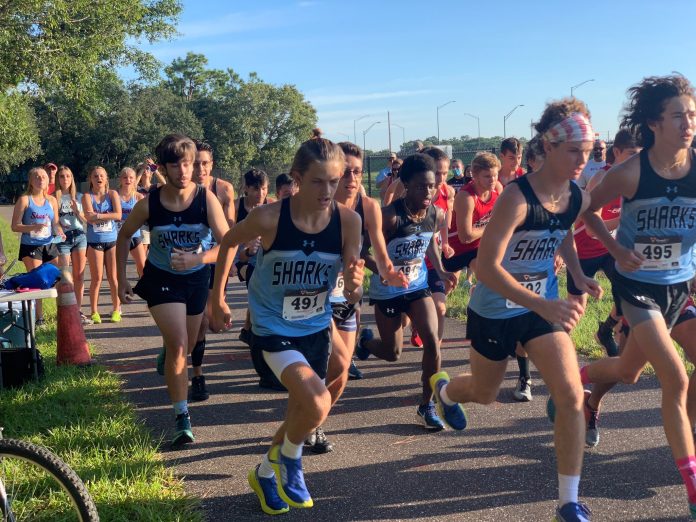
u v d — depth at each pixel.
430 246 5.45
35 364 5.96
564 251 3.80
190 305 4.74
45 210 8.53
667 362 3.45
